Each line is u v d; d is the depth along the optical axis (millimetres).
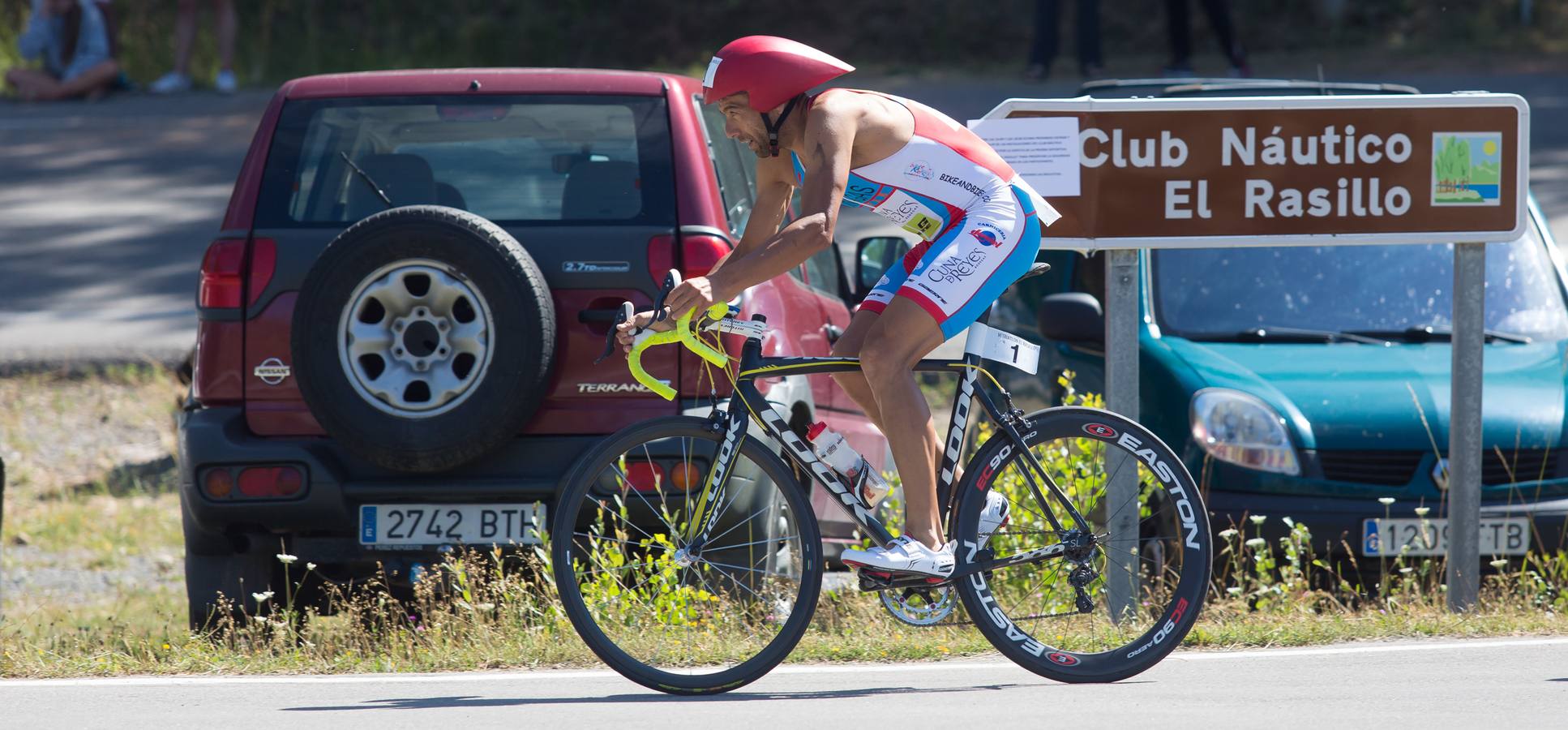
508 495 20141
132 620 25375
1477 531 21938
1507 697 16156
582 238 20250
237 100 80062
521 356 19453
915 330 16469
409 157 21109
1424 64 78688
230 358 20469
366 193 20984
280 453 20078
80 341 46750
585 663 18656
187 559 21281
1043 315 26359
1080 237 21094
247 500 20109
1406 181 21312
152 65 86312
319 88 21516
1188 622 17297
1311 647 19219
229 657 19078
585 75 21562
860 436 25531
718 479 17125
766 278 15688
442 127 21250
